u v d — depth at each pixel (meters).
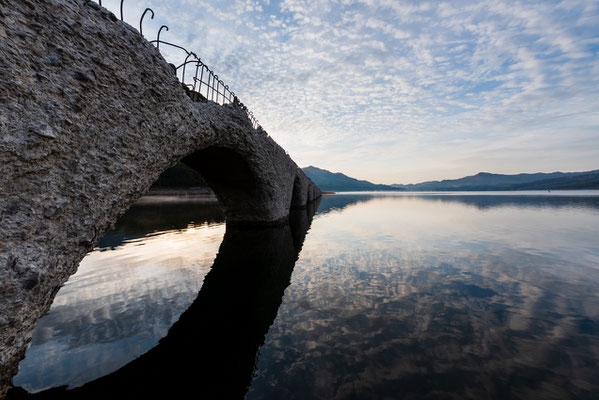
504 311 5.58
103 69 4.12
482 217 23.64
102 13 4.21
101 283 7.11
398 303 5.98
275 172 15.93
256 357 4.00
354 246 12.06
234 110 9.50
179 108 6.01
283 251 11.02
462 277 7.79
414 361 3.90
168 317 5.32
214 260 9.48
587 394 3.23
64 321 5.12
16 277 2.91
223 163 12.00
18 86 2.98
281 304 5.93
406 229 17.09
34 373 3.69
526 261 9.44
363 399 3.16
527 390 3.30
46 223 3.30
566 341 4.42
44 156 3.24
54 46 3.43
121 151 4.46
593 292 6.61
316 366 3.78
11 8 3.01
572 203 40.53
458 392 3.27
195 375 3.67
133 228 16.08
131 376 3.66
